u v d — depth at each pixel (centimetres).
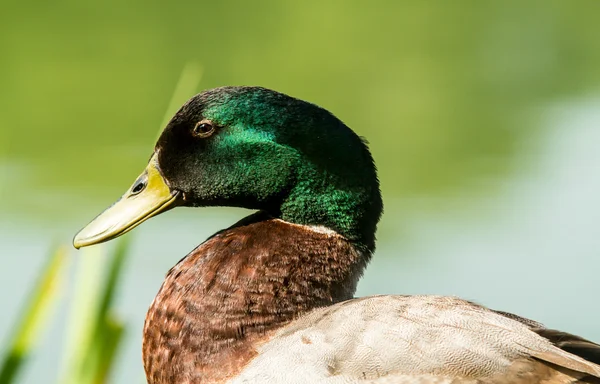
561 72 1914
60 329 1042
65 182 1460
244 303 586
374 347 532
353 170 634
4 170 1428
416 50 1995
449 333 531
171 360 589
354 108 1716
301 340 552
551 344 528
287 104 636
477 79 1872
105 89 1741
